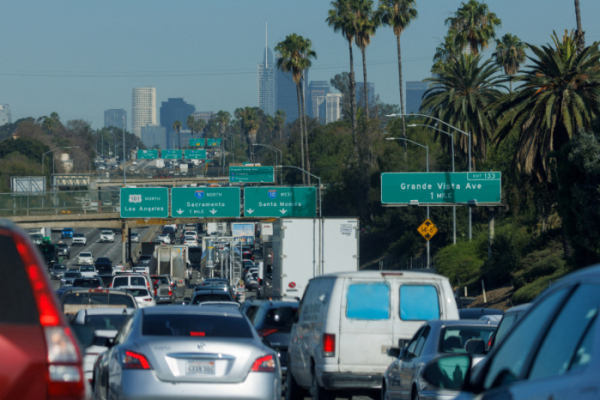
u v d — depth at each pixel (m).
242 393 28.94
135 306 68.81
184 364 28.94
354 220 86.81
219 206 187.75
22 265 13.52
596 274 10.77
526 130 112.69
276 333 53.12
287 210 187.12
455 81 178.00
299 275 86.38
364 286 40.25
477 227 195.38
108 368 31.03
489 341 33.69
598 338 9.77
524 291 110.06
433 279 40.56
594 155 96.56
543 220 139.38
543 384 10.08
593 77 109.50
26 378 12.73
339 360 39.47
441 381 27.31
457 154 181.25
